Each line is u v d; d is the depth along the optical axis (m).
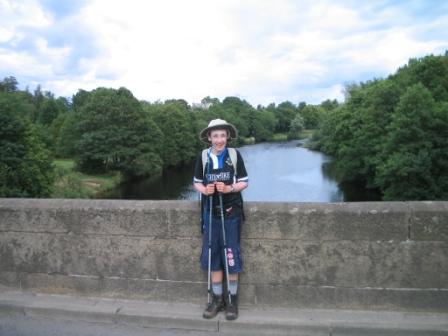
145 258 4.11
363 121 43.50
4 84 95.94
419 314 3.75
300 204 3.88
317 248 3.83
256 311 3.89
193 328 3.81
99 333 3.75
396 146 32.12
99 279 4.21
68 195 37.75
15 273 4.38
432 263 3.70
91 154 56.97
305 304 3.90
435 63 39.31
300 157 76.75
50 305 4.09
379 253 3.75
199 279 4.05
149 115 70.12
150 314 3.89
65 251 4.25
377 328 3.59
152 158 60.38
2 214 4.34
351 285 3.82
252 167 62.41
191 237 4.02
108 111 58.50
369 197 40.84
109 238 4.15
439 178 30.08
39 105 105.19
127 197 45.50
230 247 3.72
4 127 31.55
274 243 3.88
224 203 3.70
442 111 30.80
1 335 3.73
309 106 180.75
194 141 80.56
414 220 3.68
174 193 48.09
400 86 41.41
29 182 31.47
